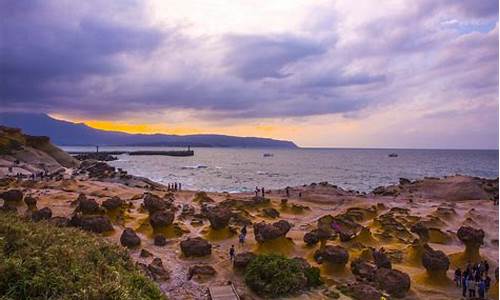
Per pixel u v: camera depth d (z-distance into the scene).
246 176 145.12
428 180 90.00
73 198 57.72
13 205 46.84
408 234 44.03
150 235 40.00
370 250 35.19
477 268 30.61
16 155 121.81
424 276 30.53
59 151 145.25
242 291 27.11
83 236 20.50
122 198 62.81
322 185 86.31
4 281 12.74
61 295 12.60
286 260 28.62
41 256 14.68
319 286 28.38
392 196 79.00
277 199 67.56
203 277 29.05
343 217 49.84
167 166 194.00
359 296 26.61
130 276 16.48
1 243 14.88
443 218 53.25
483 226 51.34
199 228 44.34
